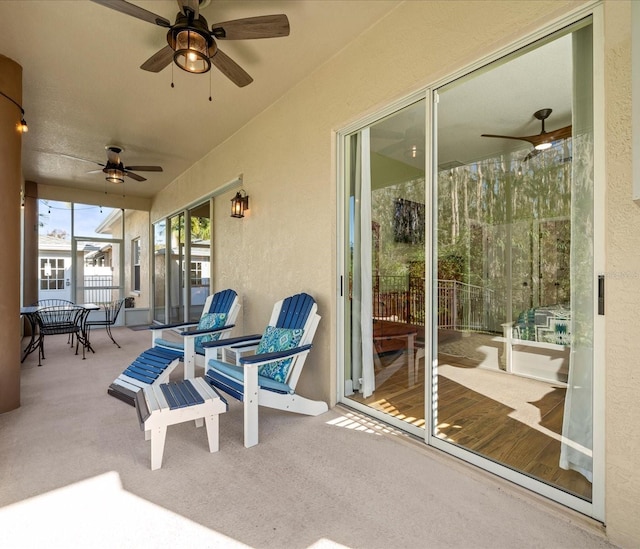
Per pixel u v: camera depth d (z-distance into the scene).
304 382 3.17
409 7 2.26
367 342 2.97
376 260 2.90
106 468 1.98
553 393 2.54
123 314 7.92
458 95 2.50
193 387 2.39
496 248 3.41
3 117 2.83
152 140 4.61
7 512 1.61
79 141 4.63
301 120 3.22
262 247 3.82
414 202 2.64
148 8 2.35
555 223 2.74
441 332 2.73
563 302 2.57
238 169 4.29
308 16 2.40
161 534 1.48
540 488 1.73
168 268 6.84
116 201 7.56
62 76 3.13
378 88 2.47
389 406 2.75
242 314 4.21
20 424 2.59
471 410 2.57
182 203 6.05
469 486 1.81
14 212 2.92
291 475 1.91
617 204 1.43
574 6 1.59
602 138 1.54
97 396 3.21
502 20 1.81
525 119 2.80
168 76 3.12
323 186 2.97
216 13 2.38
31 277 6.43
